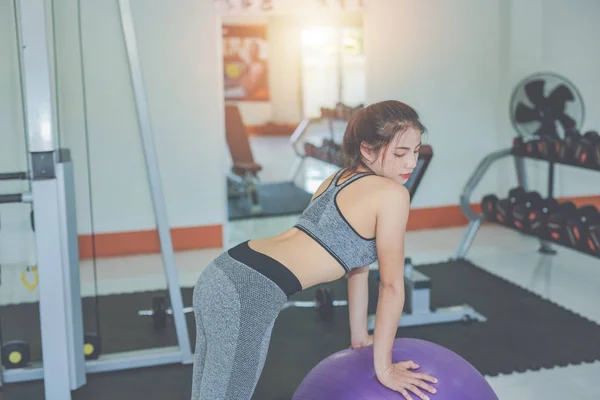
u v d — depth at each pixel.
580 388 2.53
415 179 2.94
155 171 2.63
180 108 4.25
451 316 3.15
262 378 2.64
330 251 1.57
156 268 4.06
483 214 4.03
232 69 8.65
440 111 4.76
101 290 3.67
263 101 8.80
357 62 6.11
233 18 8.50
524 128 3.86
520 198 3.76
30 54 2.18
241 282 1.54
